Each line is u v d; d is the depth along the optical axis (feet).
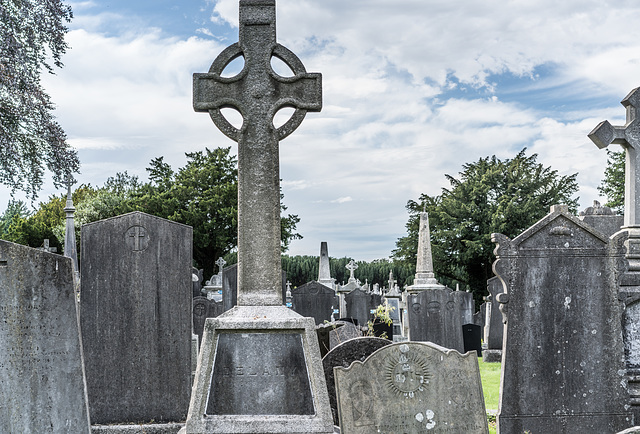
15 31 70.28
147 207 149.18
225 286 42.22
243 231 19.47
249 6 19.98
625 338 23.58
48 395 15.60
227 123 19.81
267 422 18.11
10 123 70.49
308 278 167.22
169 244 26.09
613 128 26.25
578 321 22.89
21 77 67.92
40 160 73.56
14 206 210.38
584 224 23.09
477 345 53.93
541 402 22.52
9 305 15.12
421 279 57.67
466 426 18.44
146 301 25.79
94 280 25.58
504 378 22.50
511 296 22.76
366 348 23.11
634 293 23.53
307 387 18.53
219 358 18.52
